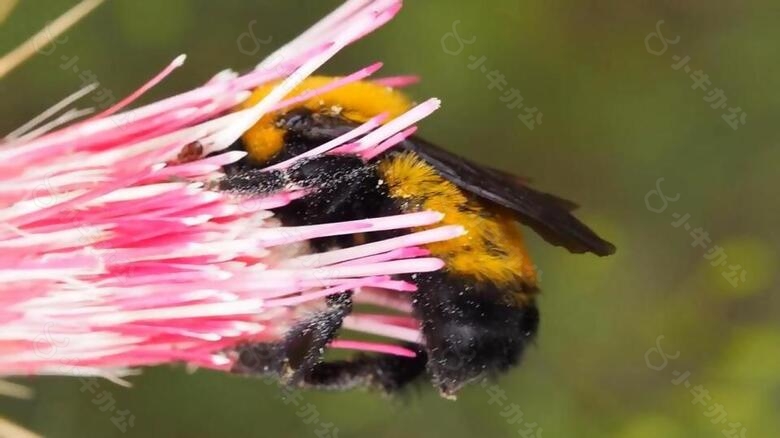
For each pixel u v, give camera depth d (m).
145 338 0.12
